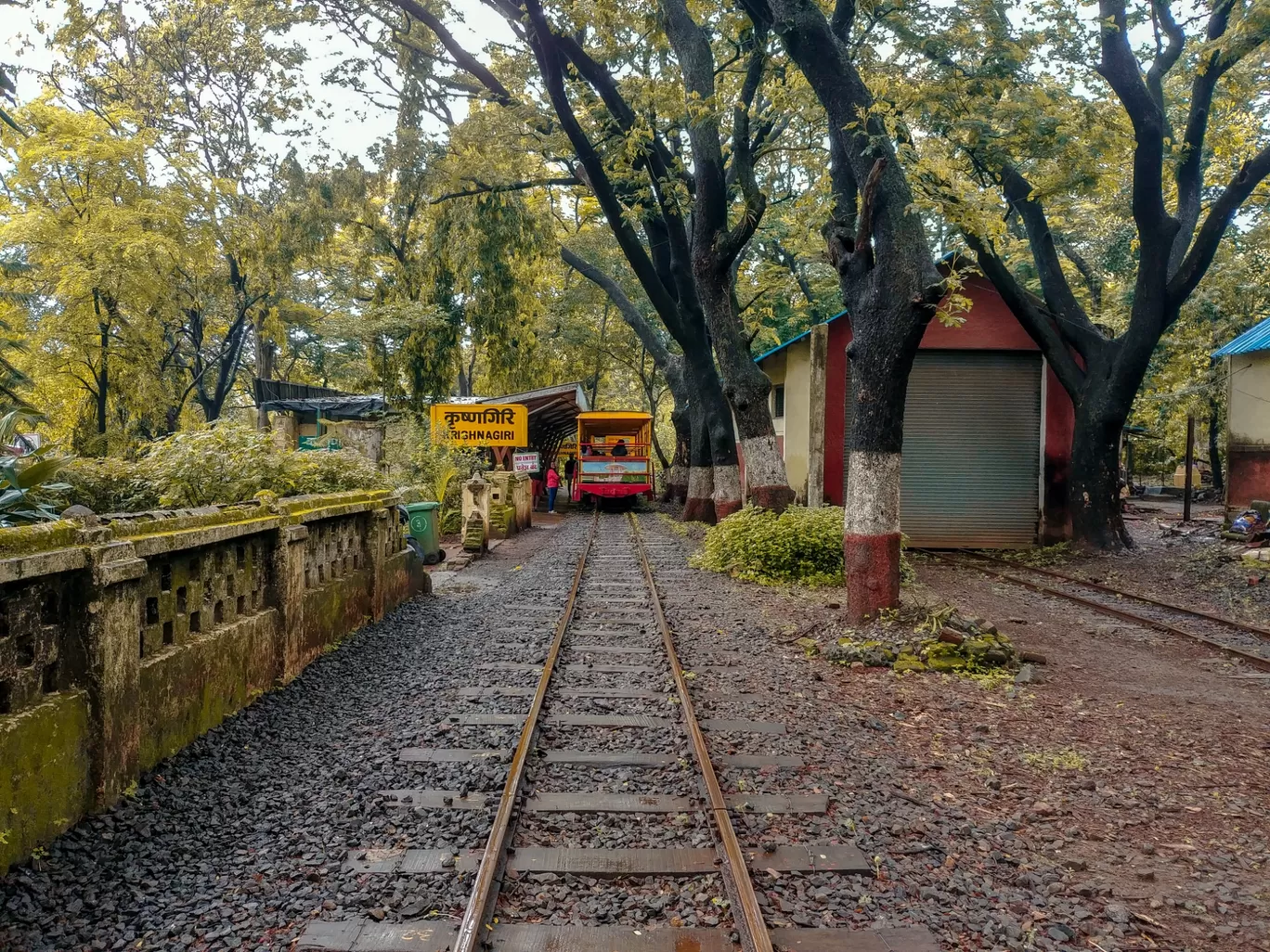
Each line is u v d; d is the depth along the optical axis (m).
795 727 5.98
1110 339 16.34
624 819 4.39
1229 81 14.91
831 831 4.29
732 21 15.02
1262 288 25.11
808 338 18.92
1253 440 18.41
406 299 26.83
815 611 10.32
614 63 18.17
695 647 8.39
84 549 3.98
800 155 18.69
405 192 25.31
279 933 3.32
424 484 18.61
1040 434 17.97
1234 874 4.09
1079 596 12.08
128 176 22.59
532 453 27.22
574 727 5.88
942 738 5.92
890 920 3.52
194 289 27.28
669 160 17.91
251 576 6.21
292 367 40.62
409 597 10.86
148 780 4.53
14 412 6.34
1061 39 14.15
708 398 20.62
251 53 26.30
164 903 3.50
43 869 3.57
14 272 23.25
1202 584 12.86
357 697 6.59
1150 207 14.37
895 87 10.66
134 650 4.41
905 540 11.89
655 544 18.28
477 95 20.41
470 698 6.55
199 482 7.89
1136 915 3.65
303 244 24.03
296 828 4.25
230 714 5.66
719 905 3.54
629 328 37.97
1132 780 5.24
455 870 3.81
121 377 24.59
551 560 15.40
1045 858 4.19
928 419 17.94
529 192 26.94
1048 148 13.53
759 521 13.78
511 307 26.31
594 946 3.25
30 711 3.65
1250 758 5.70
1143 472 45.19
